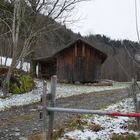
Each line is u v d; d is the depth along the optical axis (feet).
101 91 103.14
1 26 104.06
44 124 28.25
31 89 97.91
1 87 89.76
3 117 52.26
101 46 164.14
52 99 30.89
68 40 179.11
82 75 148.56
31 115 54.19
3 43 128.16
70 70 150.00
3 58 150.71
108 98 79.61
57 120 46.47
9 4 100.32
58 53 152.35
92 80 148.66
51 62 173.37
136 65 35.09
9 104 69.15
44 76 171.01
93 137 34.19
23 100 76.23
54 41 119.44
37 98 80.53
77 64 149.07
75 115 49.70
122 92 98.22
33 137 36.50
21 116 53.16
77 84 142.72
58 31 117.91
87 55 149.07
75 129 38.37
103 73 230.89
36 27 101.91
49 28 106.73
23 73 103.30
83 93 94.58
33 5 102.32
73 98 80.64
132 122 40.32
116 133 35.27
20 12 87.92
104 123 41.50
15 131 40.96
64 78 151.02
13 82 91.09
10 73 85.71
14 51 84.99
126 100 68.49
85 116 46.96
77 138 33.88
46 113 28.19
